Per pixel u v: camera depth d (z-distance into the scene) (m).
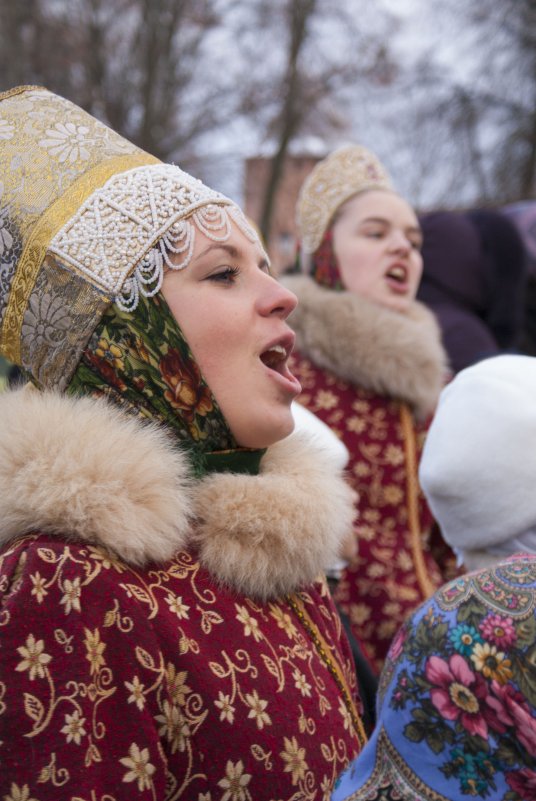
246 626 1.13
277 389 1.25
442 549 2.39
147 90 10.33
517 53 11.12
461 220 3.27
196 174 10.93
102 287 1.18
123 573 1.05
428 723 0.95
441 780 0.94
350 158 2.70
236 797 1.03
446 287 3.17
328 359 2.37
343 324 2.36
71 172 1.23
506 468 1.30
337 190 2.66
